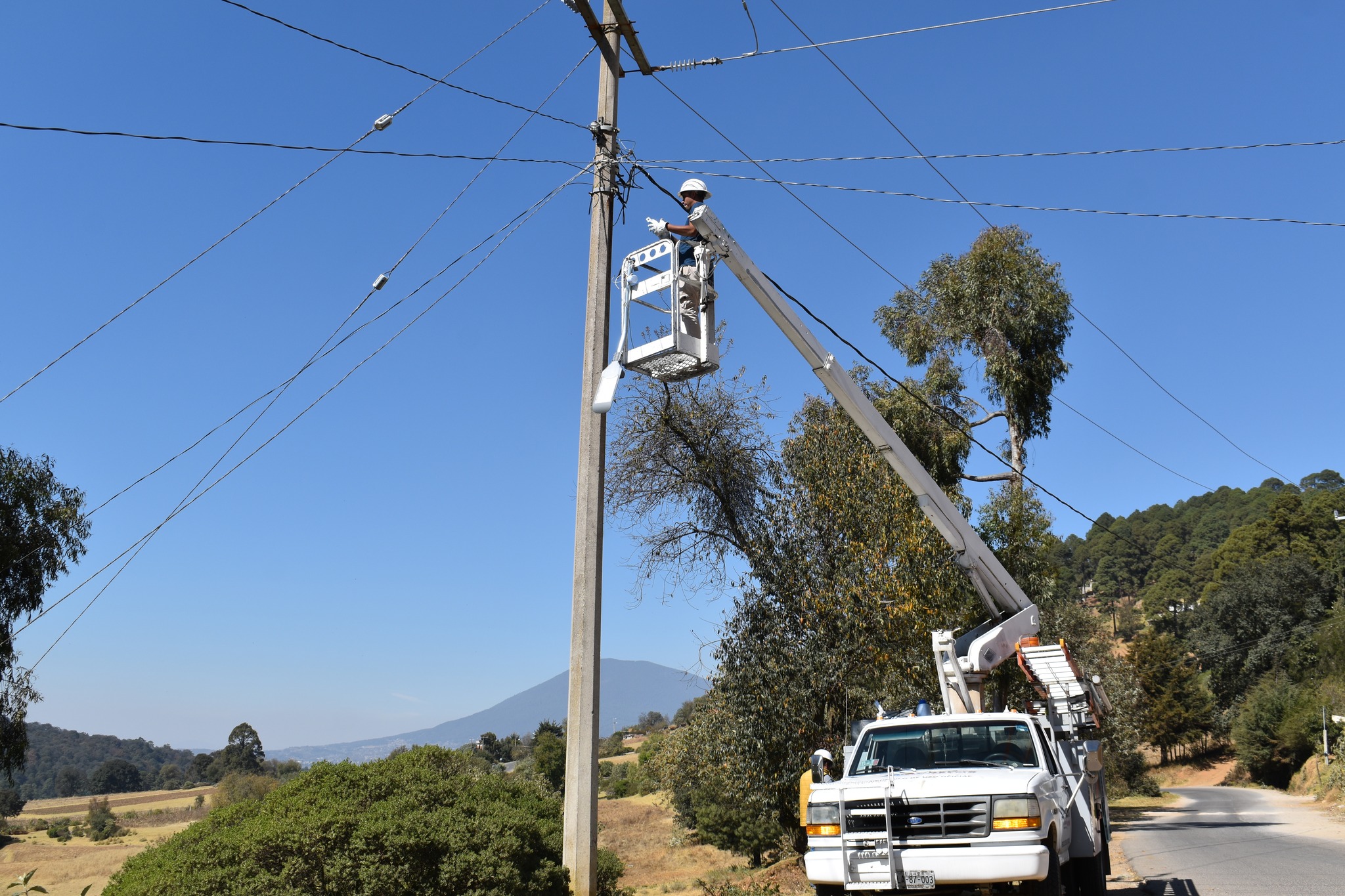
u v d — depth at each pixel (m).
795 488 16.19
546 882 8.44
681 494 16.56
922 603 15.21
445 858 8.03
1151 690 80.19
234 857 7.91
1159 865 14.94
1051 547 25.67
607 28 10.91
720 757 16.02
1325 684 57.88
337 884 7.74
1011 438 28.52
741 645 15.27
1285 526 94.81
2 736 24.73
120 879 8.91
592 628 9.23
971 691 11.48
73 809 93.38
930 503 11.64
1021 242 28.33
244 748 120.62
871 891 7.59
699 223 8.56
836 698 15.09
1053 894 7.45
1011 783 7.59
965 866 7.23
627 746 125.12
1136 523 169.00
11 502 24.86
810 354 10.26
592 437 9.72
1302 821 26.23
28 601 25.05
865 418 10.89
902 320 29.36
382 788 9.20
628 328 8.65
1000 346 27.33
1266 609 78.12
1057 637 25.89
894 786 7.67
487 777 10.60
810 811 7.85
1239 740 64.69
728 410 16.36
